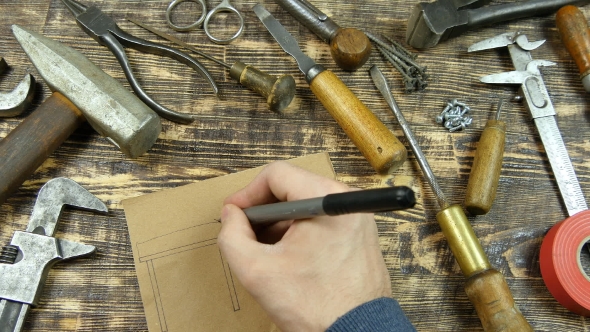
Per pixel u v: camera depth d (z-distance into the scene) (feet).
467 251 2.49
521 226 2.87
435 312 2.70
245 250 2.06
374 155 2.63
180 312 2.56
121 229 2.72
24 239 2.55
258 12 3.02
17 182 2.56
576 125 3.10
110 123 2.52
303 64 2.86
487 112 3.08
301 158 2.86
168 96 2.98
